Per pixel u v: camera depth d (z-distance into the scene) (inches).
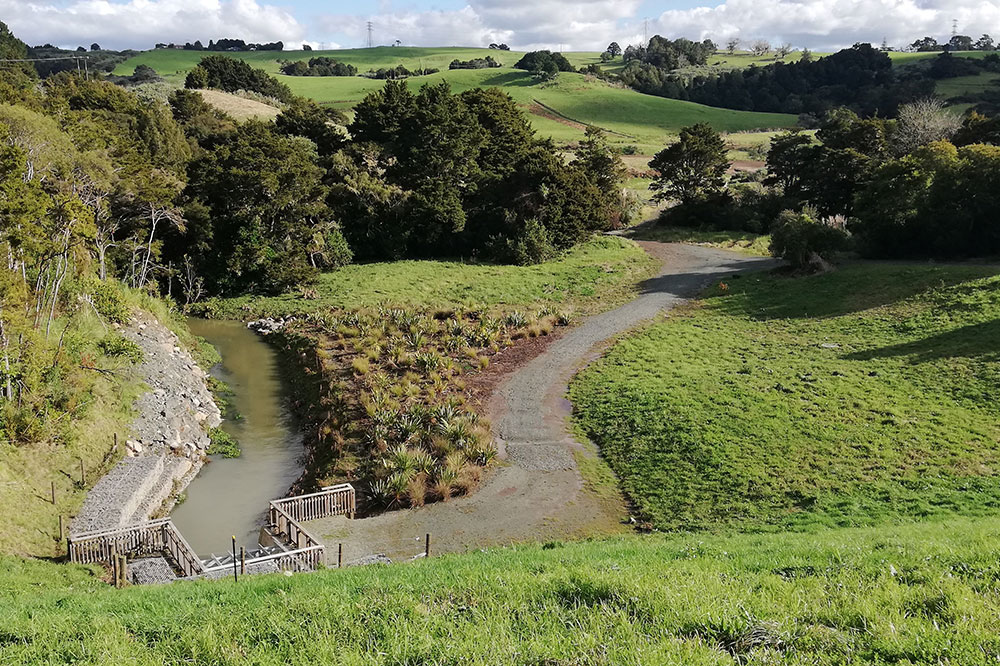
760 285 2199.8
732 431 1186.0
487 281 2470.5
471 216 2910.9
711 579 463.8
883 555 515.8
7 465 1022.4
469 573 526.6
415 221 2805.1
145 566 894.4
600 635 375.6
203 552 983.6
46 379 1186.6
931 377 1333.7
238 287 2491.4
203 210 2383.1
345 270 2620.6
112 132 2385.6
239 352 1985.7
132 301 1865.2
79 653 421.7
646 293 2315.5
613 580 453.7
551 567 546.6
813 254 2219.5
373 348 1771.7
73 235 1450.5
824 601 414.0
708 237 3117.6
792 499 971.3
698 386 1417.3
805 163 3078.2
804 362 1517.0
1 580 756.0
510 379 1611.7
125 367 1453.0
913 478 979.9
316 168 2797.7
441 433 1258.6
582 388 1512.1
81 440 1155.3
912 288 1865.2
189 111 3750.0
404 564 668.7
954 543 554.6
